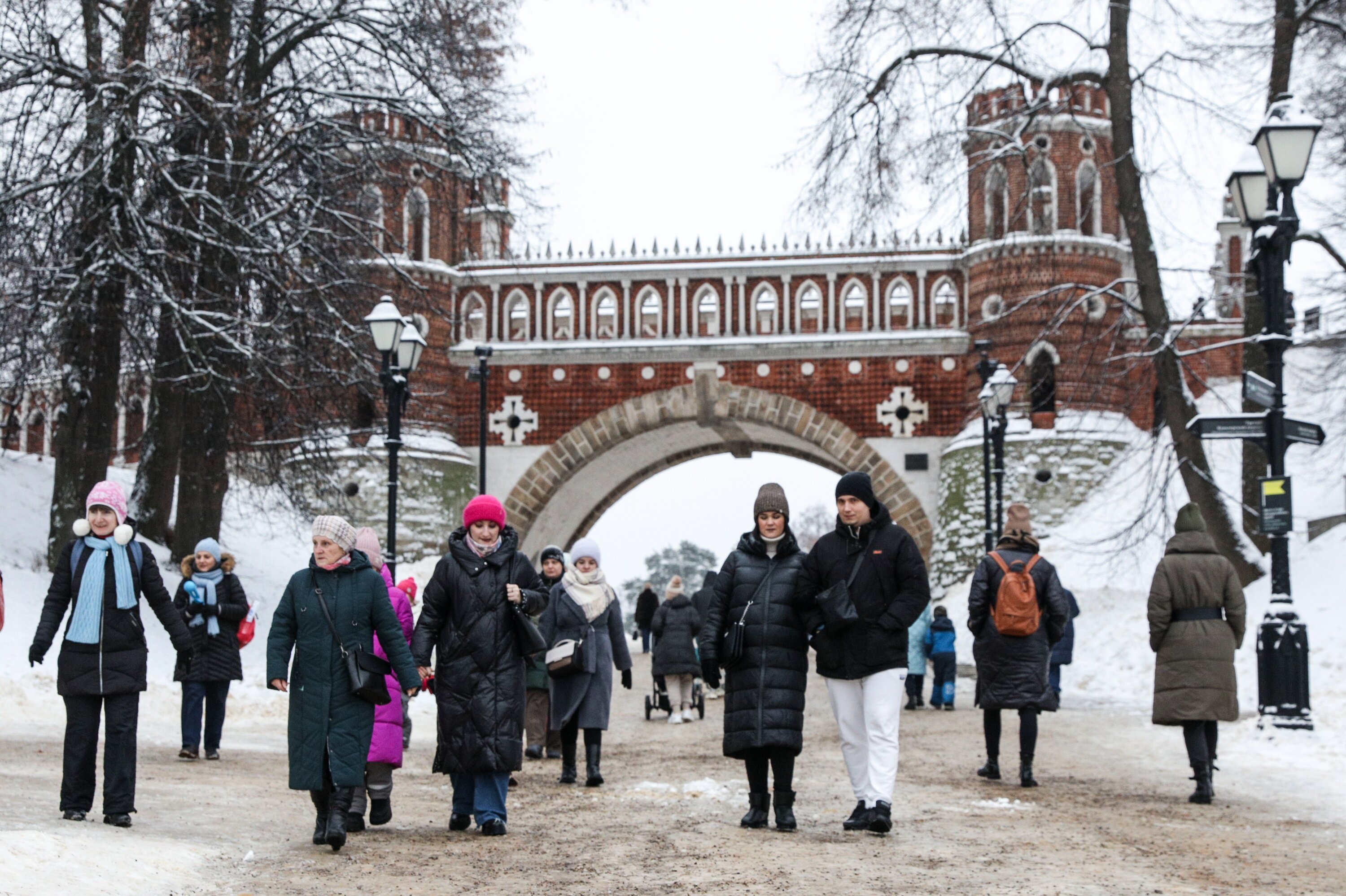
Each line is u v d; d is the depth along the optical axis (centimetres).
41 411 3388
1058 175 4041
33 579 2317
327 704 850
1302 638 1477
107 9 2672
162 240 2434
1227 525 2541
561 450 4375
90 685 883
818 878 766
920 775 1304
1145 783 1242
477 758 906
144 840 828
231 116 2494
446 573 928
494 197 2956
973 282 4225
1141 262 2602
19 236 2327
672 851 859
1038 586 1224
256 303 2570
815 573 943
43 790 1038
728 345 4309
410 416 4241
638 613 4094
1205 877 799
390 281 3525
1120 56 2584
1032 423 4028
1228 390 4278
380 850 856
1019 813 1042
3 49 2372
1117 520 3694
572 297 4431
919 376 4250
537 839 905
